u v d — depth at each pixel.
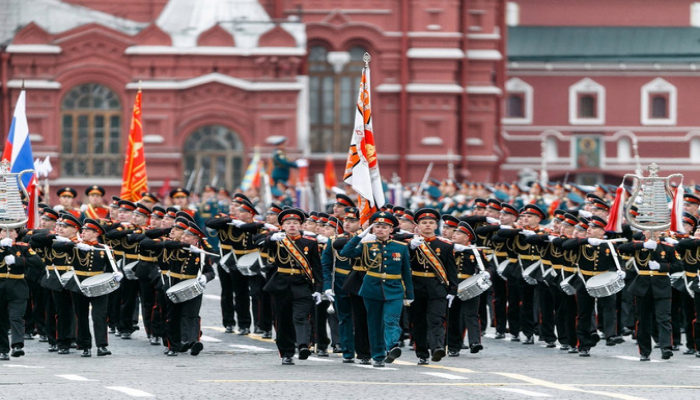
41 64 133.88
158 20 137.75
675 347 55.44
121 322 58.12
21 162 60.47
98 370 45.53
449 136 143.12
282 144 110.56
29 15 138.25
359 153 49.28
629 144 184.38
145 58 134.12
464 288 50.88
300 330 47.72
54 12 138.75
